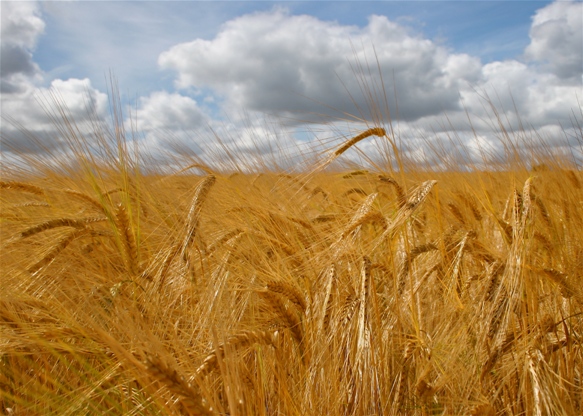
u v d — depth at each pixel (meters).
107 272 0.73
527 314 0.63
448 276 0.69
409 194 0.65
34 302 0.58
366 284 0.60
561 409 0.57
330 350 0.63
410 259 0.64
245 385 0.49
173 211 0.79
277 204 0.82
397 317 0.63
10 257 0.67
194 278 0.67
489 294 0.61
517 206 0.63
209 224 0.81
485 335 0.58
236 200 0.81
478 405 0.53
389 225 0.65
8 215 0.79
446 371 0.58
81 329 0.51
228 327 0.57
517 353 0.59
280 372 0.55
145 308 0.59
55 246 0.69
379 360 0.60
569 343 0.62
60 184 0.87
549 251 0.70
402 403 0.61
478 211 0.81
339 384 0.60
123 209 0.66
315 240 0.76
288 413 0.53
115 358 0.51
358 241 0.71
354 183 0.88
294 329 0.59
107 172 0.77
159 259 0.70
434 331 0.69
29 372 0.56
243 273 0.69
